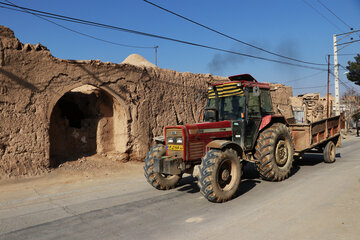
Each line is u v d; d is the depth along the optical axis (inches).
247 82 280.1
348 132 1123.9
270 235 146.6
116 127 433.4
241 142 262.1
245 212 187.8
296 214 176.6
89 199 237.6
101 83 383.9
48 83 337.7
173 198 235.9
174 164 223.9
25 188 276.5
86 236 156.3
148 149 437.1
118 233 159.3
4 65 307.9
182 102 498.3
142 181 314.8
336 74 812.6
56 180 310.2
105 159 408.8
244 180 290.2
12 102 313.4
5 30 315.9
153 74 451.5
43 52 335.9
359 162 366.9
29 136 323.6
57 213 199.2
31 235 159.3
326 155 372.8
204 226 165.2
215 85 289.7
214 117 281.3
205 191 209.8
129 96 416.8
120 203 223.0
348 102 1204.5
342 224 155.6
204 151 243.0
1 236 158.4
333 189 230.1
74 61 358.9
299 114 1001.5
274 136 269.7
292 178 288.5
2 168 302.4
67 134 398.9
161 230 161.8
